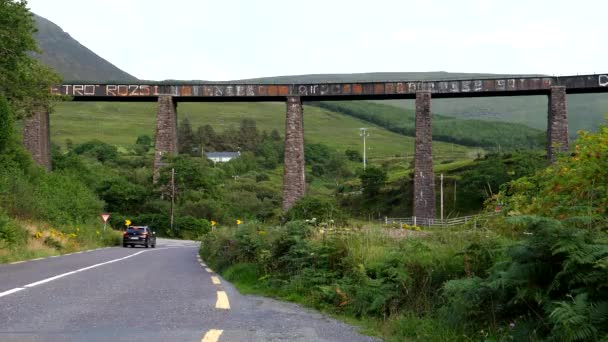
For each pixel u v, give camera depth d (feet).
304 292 35.42
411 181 271.69
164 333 23.08
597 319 16.79
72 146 593.42
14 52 120.37
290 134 204.23
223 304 32.24
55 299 32.65
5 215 95.81
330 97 207.00
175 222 263.29
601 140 27.78
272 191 396.78
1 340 20.97
